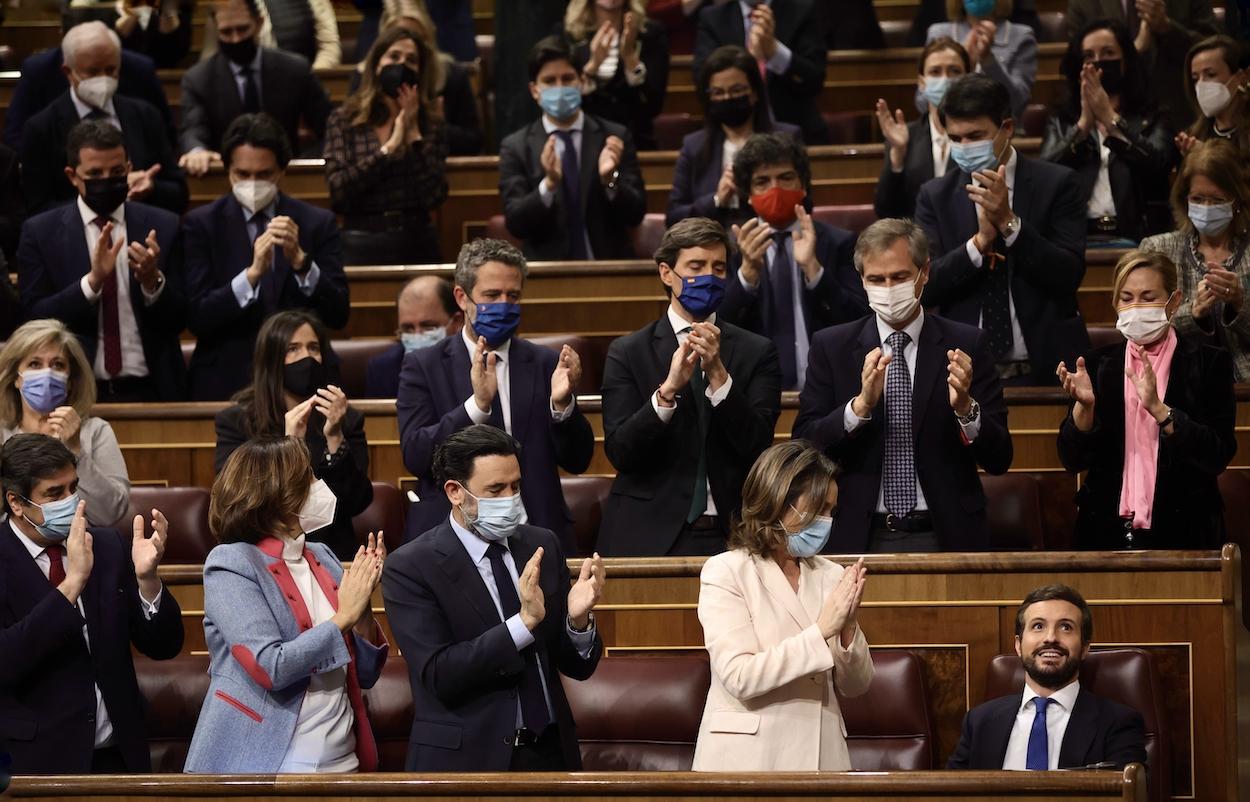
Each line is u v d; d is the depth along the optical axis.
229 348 15.90
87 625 10.73
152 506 13.96
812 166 20.31
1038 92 22.45
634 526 12.43
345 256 18.47
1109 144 17.50
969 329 12.52
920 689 11.70
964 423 11.86
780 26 20.89
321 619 10.21
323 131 21.12
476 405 12.16
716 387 11.95
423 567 10.10
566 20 21.31
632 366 12.60
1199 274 15.20
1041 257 14.49
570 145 18.44
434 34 19.61
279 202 16.28
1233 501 14.38
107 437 13.07
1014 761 10.88
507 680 9.88
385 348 17.12
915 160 17.20
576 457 12.47
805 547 10.02
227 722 9.85
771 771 9.22
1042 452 14.97
